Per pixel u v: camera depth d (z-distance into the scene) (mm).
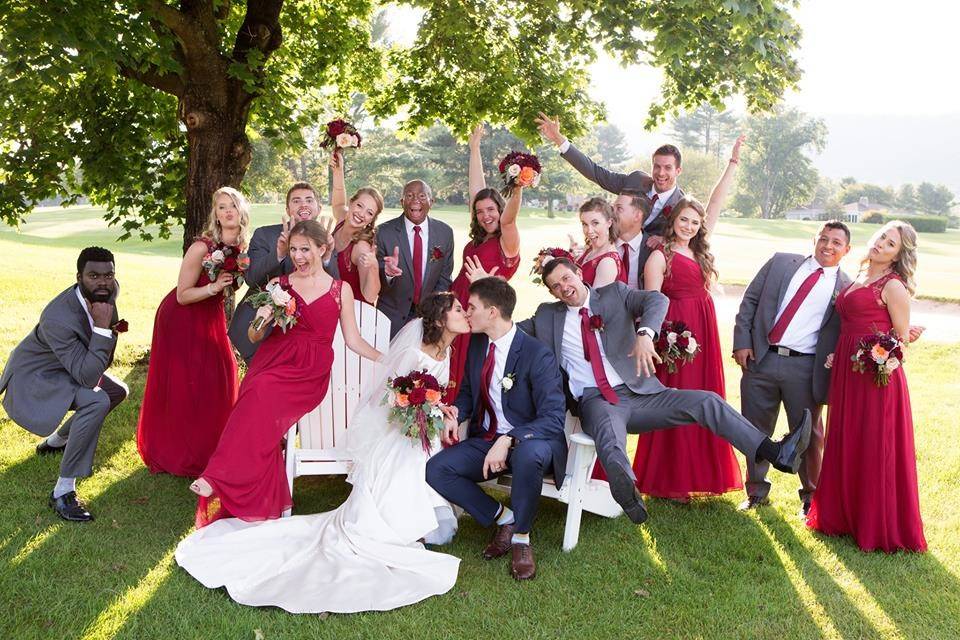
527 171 5488
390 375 4387
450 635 3373
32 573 3666
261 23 7656
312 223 4449
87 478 4906
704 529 4637
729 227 49531
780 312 4957
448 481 4199
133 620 3336
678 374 4949
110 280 4473
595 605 3676
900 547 4379
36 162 8805
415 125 9594
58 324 4316
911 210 127125
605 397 4465
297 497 4898
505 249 5840
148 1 6395
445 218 39906
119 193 9227
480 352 4469
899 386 4391
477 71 8500
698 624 3549
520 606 3652
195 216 7527
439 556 4031
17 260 14820
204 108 7387
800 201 89812
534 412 4402
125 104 8914
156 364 5027
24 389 4379
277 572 3820
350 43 9906
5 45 5168
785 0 6598
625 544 4375
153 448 5055
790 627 3562
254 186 36219
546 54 8617
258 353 4523
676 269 4961
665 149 5363
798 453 4074
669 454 5004
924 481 5520
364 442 4355
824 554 4332
